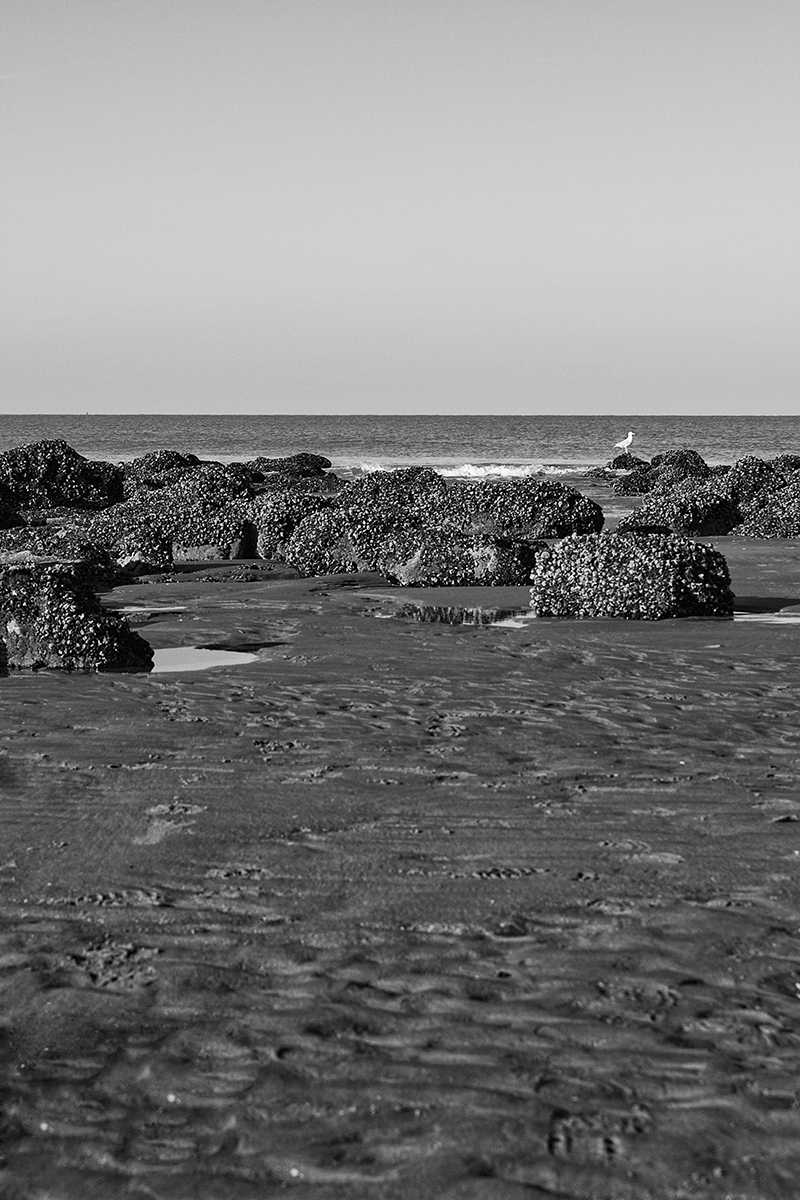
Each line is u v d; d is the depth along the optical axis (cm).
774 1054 494
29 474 4138
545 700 1240
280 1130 451
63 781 938
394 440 11844
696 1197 404
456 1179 417
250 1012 545
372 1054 503
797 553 2706
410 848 767
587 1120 448
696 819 820
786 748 1038
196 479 3503
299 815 841
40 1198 420
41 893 699
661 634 1648
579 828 803
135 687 1316
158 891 699
